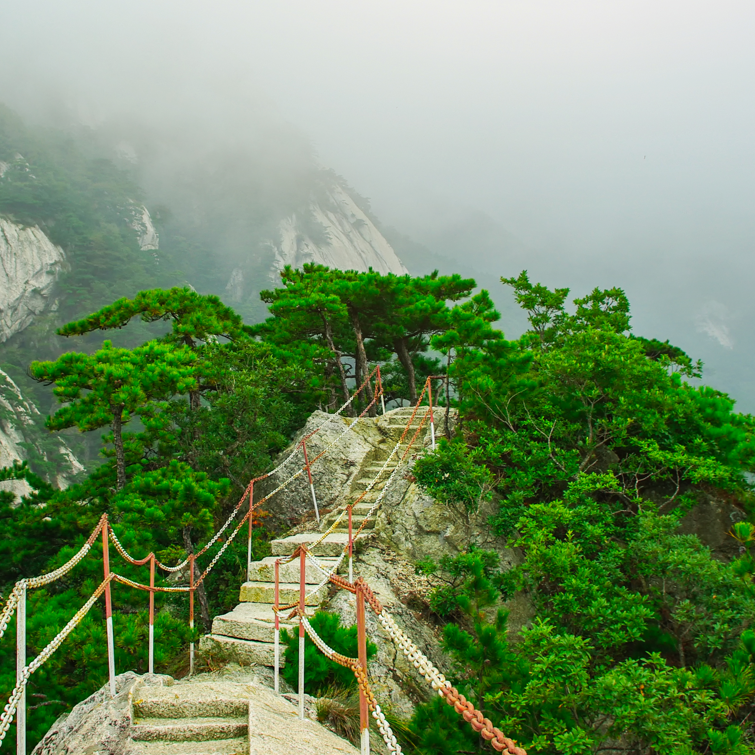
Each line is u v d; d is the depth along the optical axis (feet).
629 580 32.22
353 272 69.92
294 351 57.77
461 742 19.54
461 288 64.95
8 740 20.88
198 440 45.14
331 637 21.89
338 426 46.78
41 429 212.43
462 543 34.78
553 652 20.44
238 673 23.29
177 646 24.59
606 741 25.14
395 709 23.34
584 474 33.17
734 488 37.52
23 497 45.57
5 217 275.39
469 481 33.55
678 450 35.42
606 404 37.93
